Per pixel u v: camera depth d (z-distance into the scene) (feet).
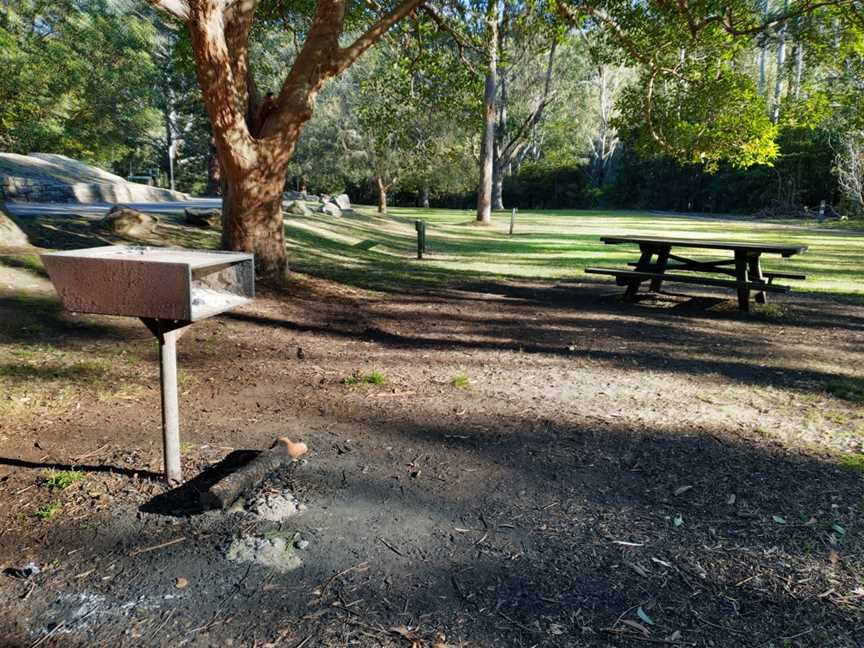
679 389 17.61
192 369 18.45
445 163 146.72
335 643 7.38
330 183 129.70
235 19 25.68
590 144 214.69
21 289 23.86
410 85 49.57
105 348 19.42
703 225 118.83
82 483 11.15
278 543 9.35
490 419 14.87
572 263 51.34
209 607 8.02
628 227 106.32
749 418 15.10
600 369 19.74
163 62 110.73
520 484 11.47
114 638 7.47
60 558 9.01
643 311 30.40
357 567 8.86
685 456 12.70
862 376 19.22
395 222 85.20
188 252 10.96
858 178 136.56
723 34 38.29
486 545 9.45
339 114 119.65
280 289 29.68
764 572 8.75
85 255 9.77
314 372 18.66
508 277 41.83
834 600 8.13
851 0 34.65
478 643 7.40
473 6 45.19
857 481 11.46
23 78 78.33
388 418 14.84
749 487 11.28
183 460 12.12
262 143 27.35
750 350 22.71
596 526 10.00
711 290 37.42
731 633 7.55
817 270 48.70
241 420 14.48
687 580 8.59
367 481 11.50
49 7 81.10
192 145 165.89
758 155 41.34
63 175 79.87
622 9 37.78
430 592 8.33
